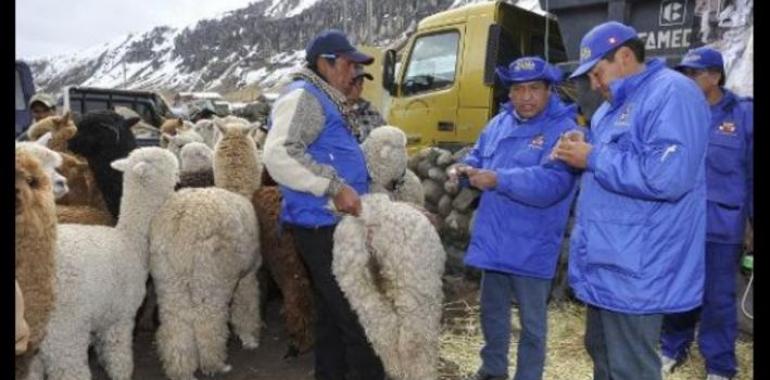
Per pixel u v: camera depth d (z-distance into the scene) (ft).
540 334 11.18
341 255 10.12
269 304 18.02
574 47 16.97
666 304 8.15
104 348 11.50
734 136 11.88
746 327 14.88
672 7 14.65
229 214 12.12
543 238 10.98
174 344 11.86
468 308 16.49
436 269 10.27
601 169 8.28
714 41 13.78
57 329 10.07
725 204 11.91
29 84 36.27
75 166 13.38
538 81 10.89
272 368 13.38
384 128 12.11
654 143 7.91
